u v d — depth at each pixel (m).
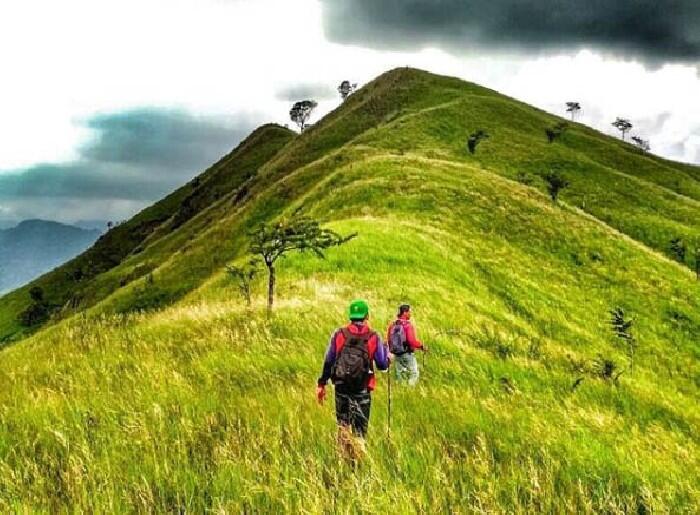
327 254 30.98
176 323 17.95
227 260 70.38
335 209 54.06
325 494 5.85
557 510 6.08
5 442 7.81
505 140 93.00
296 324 16.97
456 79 131.38
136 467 6.67
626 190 82.62
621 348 39.91
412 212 50.66
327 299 21.34
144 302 68.88
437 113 99.44
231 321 17.58
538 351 20.73
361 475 6.38
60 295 158.38
